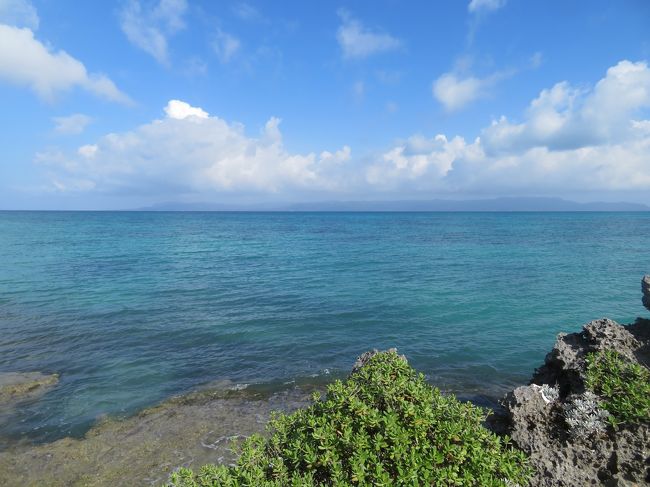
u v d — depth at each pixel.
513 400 7.79
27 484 8.07
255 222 142.50
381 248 53.12
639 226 105.25
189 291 26.22
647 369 7.60
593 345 8.74
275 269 35.47
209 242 62.88
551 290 25.98
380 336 17.31
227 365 14.34
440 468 4.77
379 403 5.77
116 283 28.72
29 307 21.92
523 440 7.15
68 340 16.83
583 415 7.04
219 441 9.43
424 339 16.88
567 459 6.55
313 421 5.31
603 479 6.25
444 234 78.62
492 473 5.15
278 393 12.12
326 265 37.81
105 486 7.93
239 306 22.44
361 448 4.86
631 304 22.36
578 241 61.38
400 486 4.47
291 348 15.98
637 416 6.60
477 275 31.70
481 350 15.53
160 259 41.66
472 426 5.63
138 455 8.94
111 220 140.75
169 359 14.87
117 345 16.31
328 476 4.89
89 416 10.80
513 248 51.78
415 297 24.27
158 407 11.28
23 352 15.51
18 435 9.91
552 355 9.22
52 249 48.56
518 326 18.48
